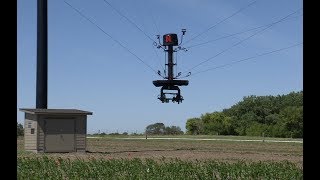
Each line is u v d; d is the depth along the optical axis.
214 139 64.50
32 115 29.14
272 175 17.84
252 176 17.75
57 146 29.00
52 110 29.45
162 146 42.06
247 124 111.75
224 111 129.50
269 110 122.06
